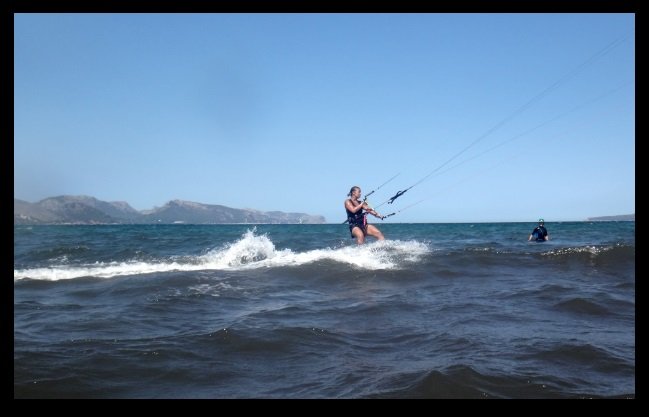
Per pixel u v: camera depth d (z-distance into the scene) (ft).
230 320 19.86
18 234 114.83
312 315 20.88
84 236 100.07
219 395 12.17
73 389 12.46
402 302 23.71
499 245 59.82
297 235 96.27
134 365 14.28
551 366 13.91
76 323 19.40
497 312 21.52
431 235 104.53
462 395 11.85
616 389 12.26
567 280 30.76
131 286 28.14
